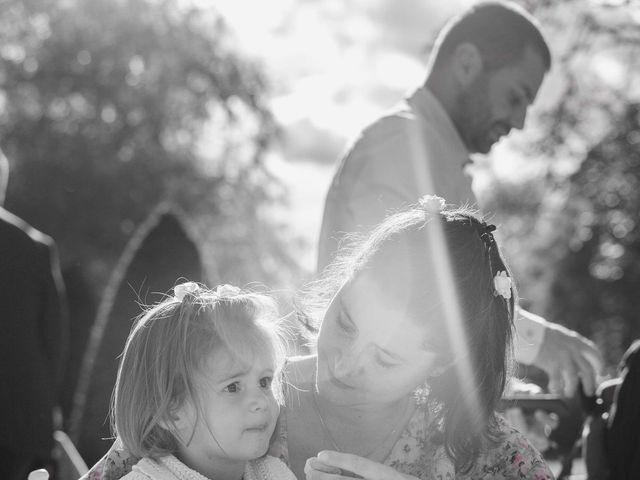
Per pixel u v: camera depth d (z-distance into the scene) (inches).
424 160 138.6
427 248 92.0
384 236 92.7
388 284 89.5
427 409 99.3
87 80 831.7
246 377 88.9
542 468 99.0
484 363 94.9
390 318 88.9
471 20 147.3
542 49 150.0
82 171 805.9
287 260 841.5
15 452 150.6
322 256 143.5
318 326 103.0
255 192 853.2
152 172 819.4
